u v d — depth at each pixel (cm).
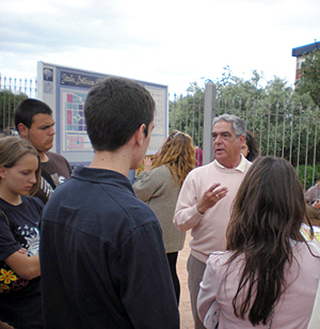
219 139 246
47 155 261
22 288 174
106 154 114
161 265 105
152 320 101
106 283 102
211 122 437
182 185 272
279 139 707
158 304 102
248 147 323
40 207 200
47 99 361
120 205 104
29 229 182
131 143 115
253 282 122
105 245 101
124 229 101
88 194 109
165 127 516
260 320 123
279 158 141
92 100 113
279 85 1056
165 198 296
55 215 113
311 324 121
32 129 238
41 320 176
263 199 131
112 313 105
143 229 102
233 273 129
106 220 103
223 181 244
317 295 121
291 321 124
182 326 324
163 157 304
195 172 259
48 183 240
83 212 107
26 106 238
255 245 128
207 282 140
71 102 384
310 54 1514
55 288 116
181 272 459
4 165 175
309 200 504
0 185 179
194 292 245
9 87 687
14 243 168
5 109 716
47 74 359
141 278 100
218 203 238
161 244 107
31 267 167
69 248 107
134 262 100
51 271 116
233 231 137
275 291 120
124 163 115
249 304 124
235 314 127
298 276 123
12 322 174
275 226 126
